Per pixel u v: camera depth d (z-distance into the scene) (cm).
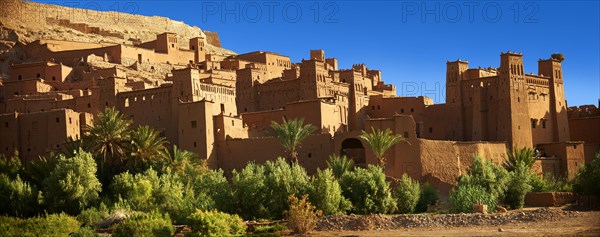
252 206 6638
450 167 8275
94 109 9950
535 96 9481
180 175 7581
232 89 10200
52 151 8238
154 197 6844
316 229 5812
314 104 9038
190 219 5447
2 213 7069
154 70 11994
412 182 7344
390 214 6738
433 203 7412
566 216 5831
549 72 9750
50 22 14650
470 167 7625
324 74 10212
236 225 5612
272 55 12375
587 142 9656
